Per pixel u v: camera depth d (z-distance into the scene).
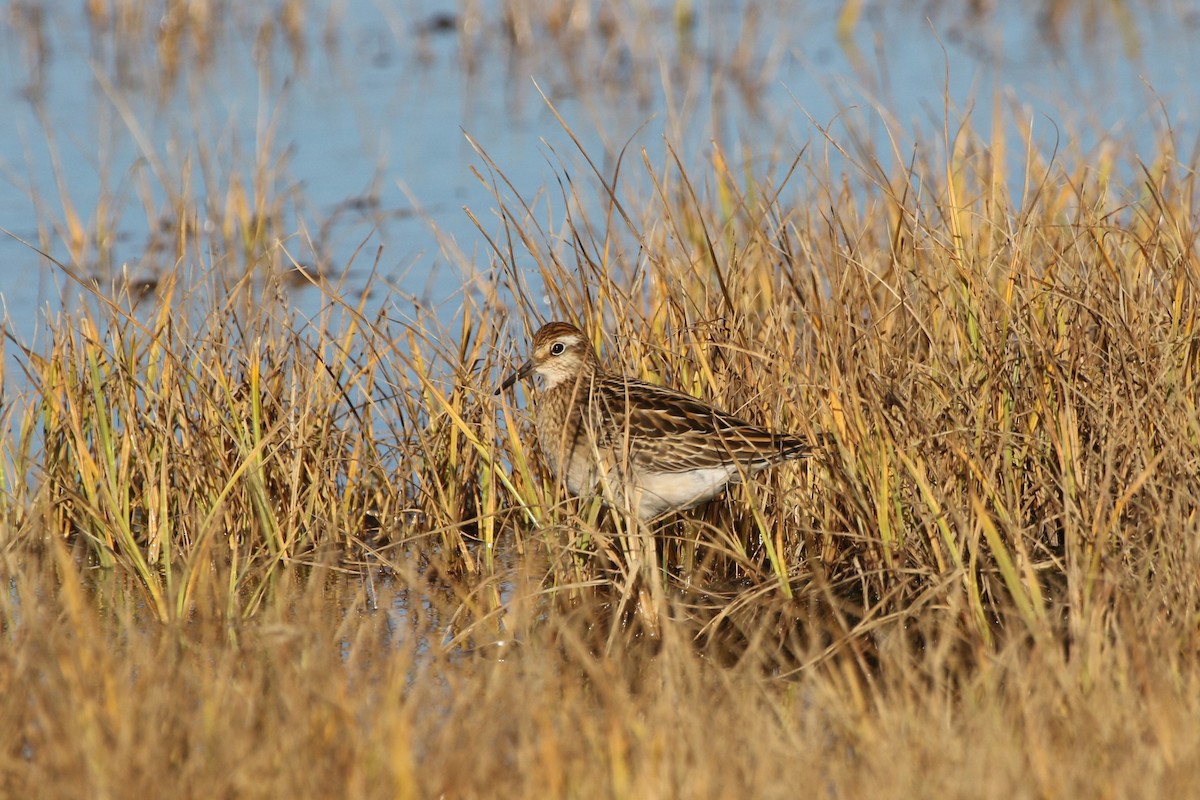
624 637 10.90
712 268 14.22
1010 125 20.66
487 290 14.23
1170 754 7.64
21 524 12.02
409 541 12.94
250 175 21.41
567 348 12.39
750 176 15.68
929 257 13.66
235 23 30.25
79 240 17.92
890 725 8.30
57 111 24.27
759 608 11.34
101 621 11.09
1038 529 11.75
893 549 11.16
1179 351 11.64
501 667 9.70
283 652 9.16
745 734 8.36
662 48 28.00
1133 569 10.50
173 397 12.88
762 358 11.93
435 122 24.09
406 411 14.09
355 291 17.64
